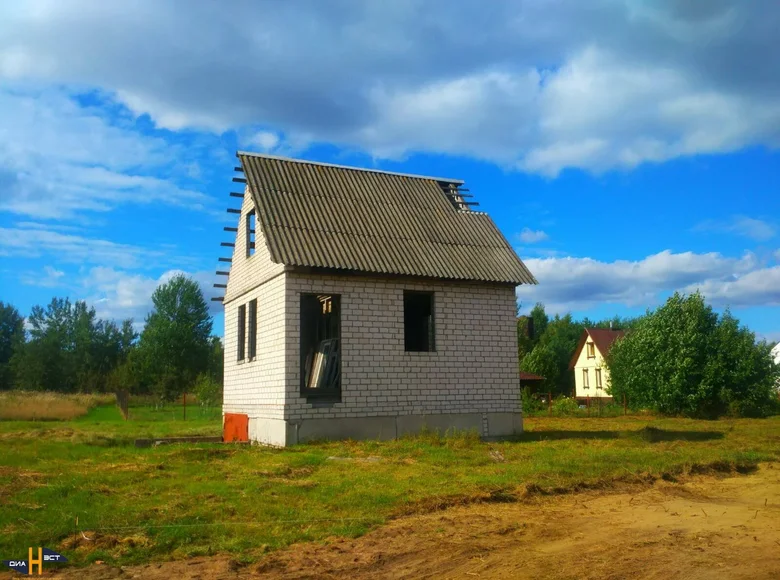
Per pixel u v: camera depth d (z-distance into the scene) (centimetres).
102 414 3566
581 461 1277
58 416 3098
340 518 816
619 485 1073
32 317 6988
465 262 1802
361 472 1145
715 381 3231
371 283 1672
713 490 1058
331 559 658
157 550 674
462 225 1956
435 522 809
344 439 1583
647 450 1483
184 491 954
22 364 6788
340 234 1705
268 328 1675
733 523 819
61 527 730
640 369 3450
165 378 5459
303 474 1131
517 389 1827
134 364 5725
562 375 6644
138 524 755
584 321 8588
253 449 1461
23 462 1214
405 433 1656
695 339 3281
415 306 1998
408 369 1688
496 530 771
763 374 3322
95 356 7012
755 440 1830
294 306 1577
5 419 2950
